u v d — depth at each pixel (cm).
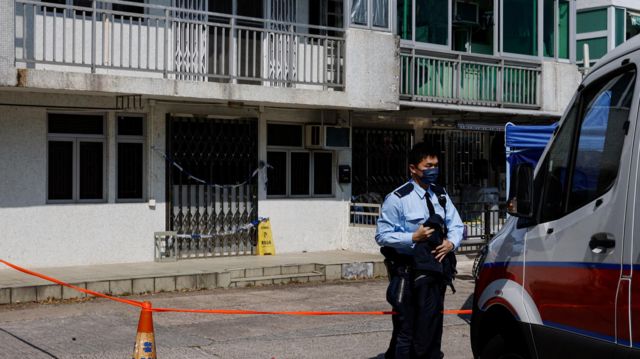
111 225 1395
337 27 1579
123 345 891
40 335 936
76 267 1343
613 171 523
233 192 1528
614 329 504
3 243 1303
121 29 1293
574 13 1900
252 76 1490
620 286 500
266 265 1393
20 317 1034
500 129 1794
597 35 2030
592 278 523
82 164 1384
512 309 596
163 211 1444
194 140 1478
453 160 1892
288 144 1612
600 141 540
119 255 1405
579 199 552
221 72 1457
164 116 1439
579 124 566
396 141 1792
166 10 1340
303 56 1531
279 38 1528
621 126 522
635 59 521
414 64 1653
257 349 888
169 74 1402
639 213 493
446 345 927
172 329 990
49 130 1352
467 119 1812
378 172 1761
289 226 1593
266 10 1544
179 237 1461
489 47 1806
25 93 1310
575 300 538
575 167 561
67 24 1339
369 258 1509
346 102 1520
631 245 495
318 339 944
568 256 549
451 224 688
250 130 1538
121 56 1297
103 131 1402
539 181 598
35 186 1329
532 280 584
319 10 1598
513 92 1798
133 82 1291
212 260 1462
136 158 1433
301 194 1630
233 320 1052
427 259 662
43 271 1291
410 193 679
